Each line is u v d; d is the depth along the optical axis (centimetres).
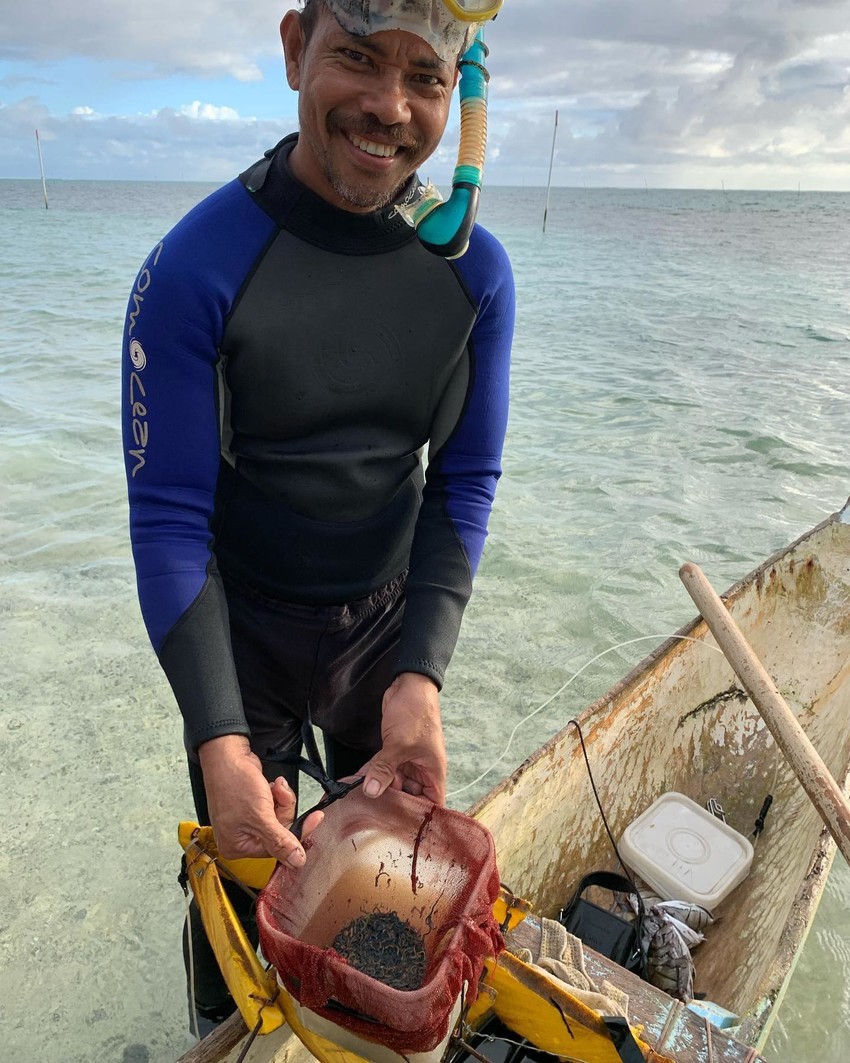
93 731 322
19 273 1702
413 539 165
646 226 4753
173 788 297
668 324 1307
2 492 512
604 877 217
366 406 148
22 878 262
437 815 137
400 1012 110
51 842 274
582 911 208
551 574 447
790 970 182
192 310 131
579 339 1163
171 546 137
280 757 146
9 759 306
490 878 129
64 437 610
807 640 313
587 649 386
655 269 2250
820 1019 223
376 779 137
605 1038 140
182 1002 229
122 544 455
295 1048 148
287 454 149
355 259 140
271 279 136
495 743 326
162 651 134
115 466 558
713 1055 139
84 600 403
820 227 4941
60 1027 221
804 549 319
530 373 931
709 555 478
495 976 145
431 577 155
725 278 2034
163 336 132
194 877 151
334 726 179
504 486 568
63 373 820
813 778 200
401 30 114
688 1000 200
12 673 351
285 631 162
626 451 652
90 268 1803
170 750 314
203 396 137
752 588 302
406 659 146
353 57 119
